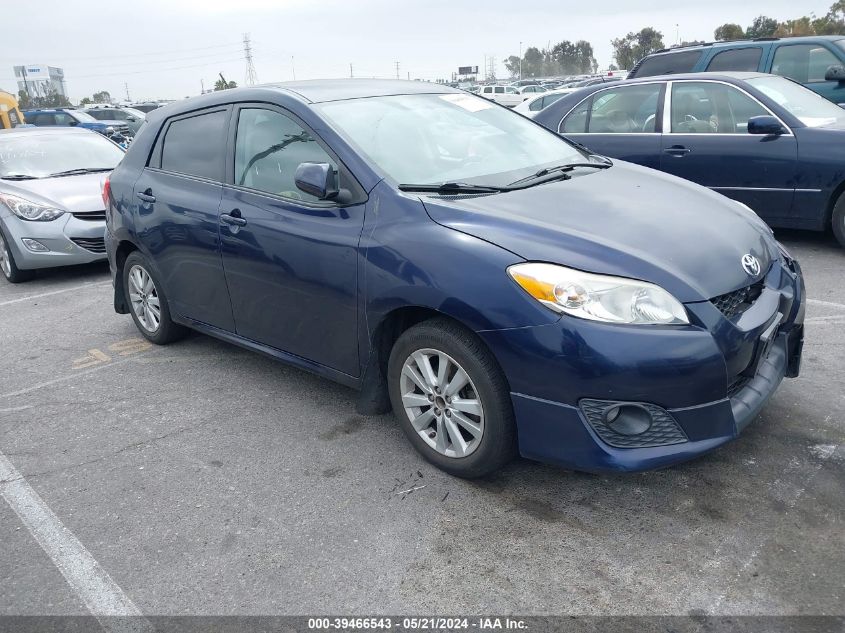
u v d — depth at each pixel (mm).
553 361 2645
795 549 2545
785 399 3613
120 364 4848
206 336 5297
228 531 2898
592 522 2785
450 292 2832
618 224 2959
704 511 2795
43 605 2562
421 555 2668
